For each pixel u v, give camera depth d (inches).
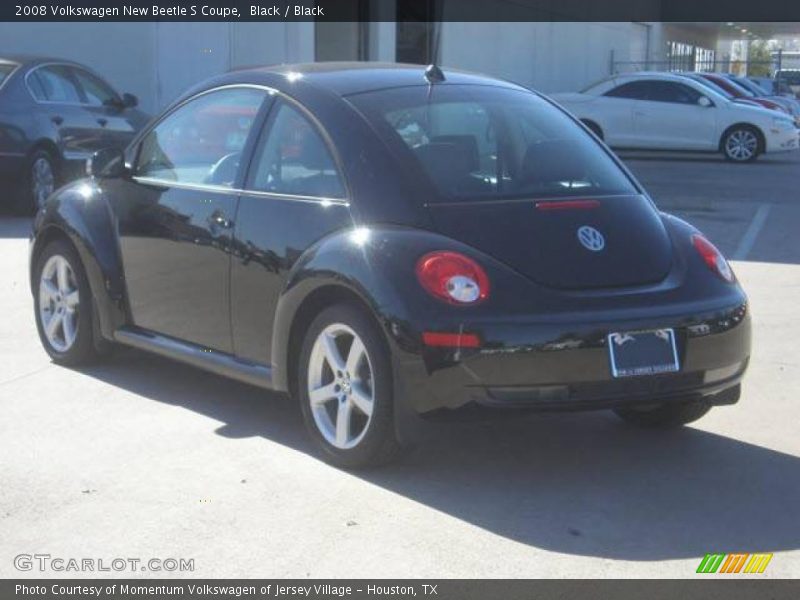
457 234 191.8
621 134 853.2
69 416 230.7
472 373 182.9
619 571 164.6
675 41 1861.5
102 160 257.8
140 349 254.5
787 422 232.7
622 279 194.7
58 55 710.5
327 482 196.2
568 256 193.6
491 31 1119.0
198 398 243.6
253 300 215.2
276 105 222.5
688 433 226.2
